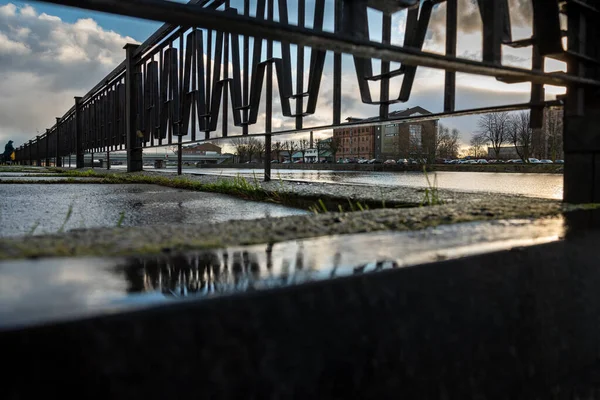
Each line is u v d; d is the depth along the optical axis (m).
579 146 1.83
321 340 0.58
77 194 4.20
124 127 10.16
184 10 0.91
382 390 0.64
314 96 3.63
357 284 0.62
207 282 0.56
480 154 74.81
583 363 0.98
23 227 2.03
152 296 0.49
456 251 0.78
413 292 0.68
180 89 6.89
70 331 0.42
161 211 2.79
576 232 1.01
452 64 1.32
